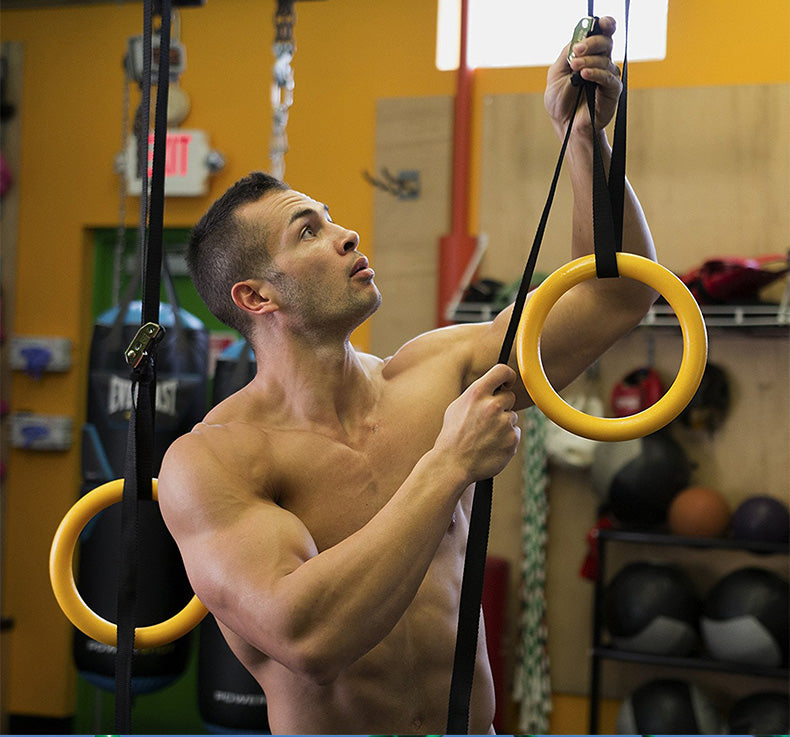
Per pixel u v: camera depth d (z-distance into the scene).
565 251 4.23
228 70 4.57
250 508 1.22
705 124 4.11
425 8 4.41
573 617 4.16
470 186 4.37
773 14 4.07
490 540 4.25
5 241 4.82
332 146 4.46
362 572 1.09
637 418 1.14
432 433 1.42
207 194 4.55
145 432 1.34
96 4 4.78
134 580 1.33
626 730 3.73
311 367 1.37
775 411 4.00
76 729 4.71
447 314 4.11
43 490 4.74
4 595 4.73
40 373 4.71
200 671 3.27
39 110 4.82
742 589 3.62
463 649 1.16
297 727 1.36
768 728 3.58
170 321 3.42
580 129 1.34
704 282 3.75
